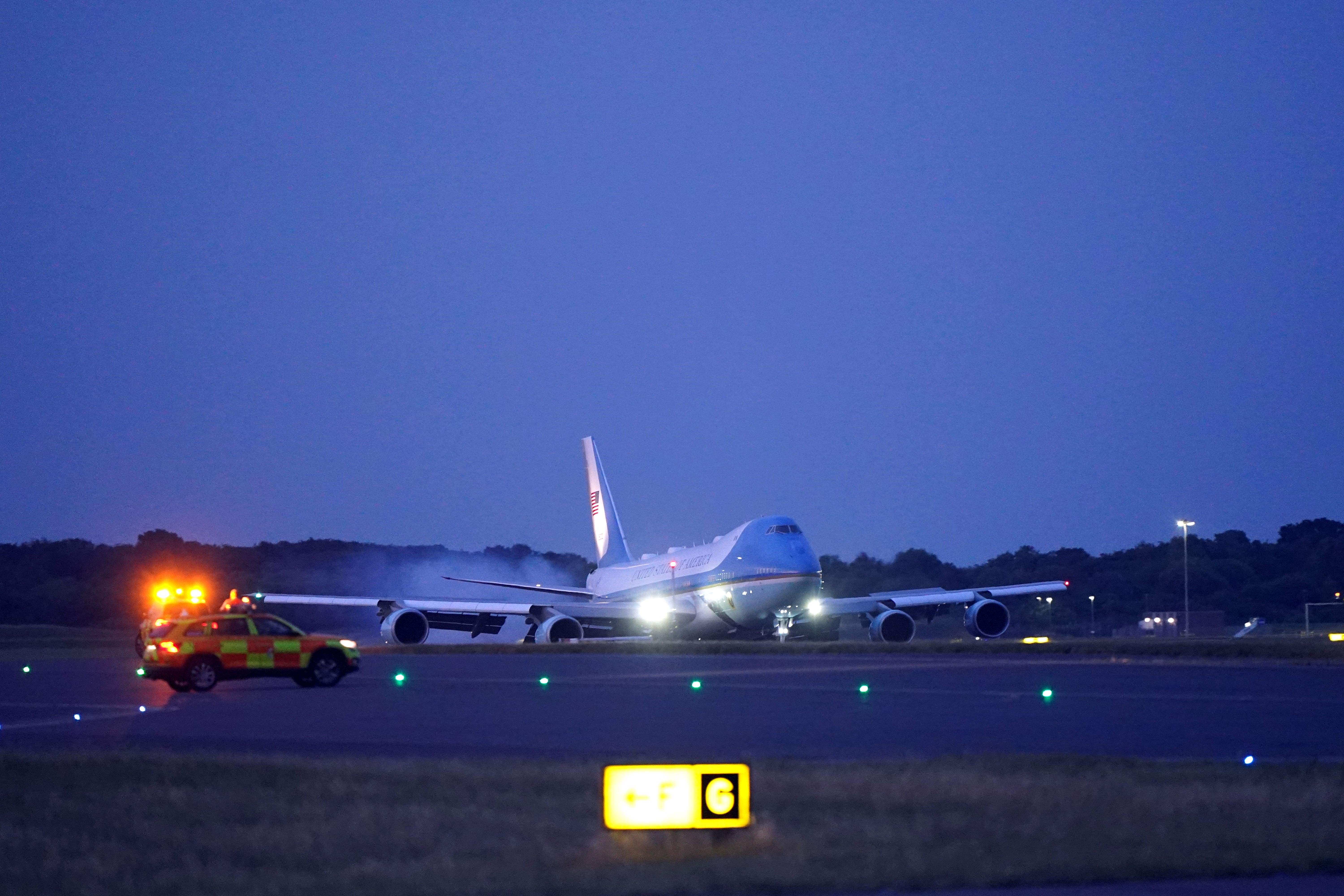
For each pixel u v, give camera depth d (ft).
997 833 163.94
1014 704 344.08
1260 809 176.65
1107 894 137.18
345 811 185.57
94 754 243.40
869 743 260.62
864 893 139.54
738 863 150.51
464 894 139.13
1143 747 249.75
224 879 149.59
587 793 195.83
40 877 152.56
